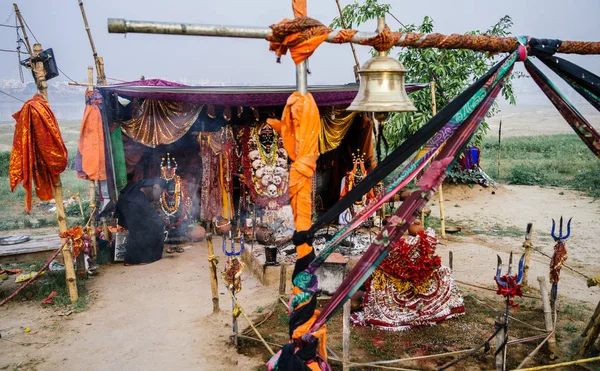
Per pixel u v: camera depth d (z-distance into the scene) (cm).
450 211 1280
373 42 261
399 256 606
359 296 680
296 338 298
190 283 806
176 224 1030
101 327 643
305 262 287
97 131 884
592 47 302
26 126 676
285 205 965
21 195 1522
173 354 566
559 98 314
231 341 591
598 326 508
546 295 558
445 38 270
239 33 242
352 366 503
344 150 1152
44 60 706
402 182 281
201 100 852
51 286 779
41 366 543
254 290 765
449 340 588
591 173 1697
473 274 815
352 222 285
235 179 1099
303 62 266
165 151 1040
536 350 524
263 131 950
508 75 294
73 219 1229
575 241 1001
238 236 972
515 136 3203
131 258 903
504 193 1442
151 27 225
